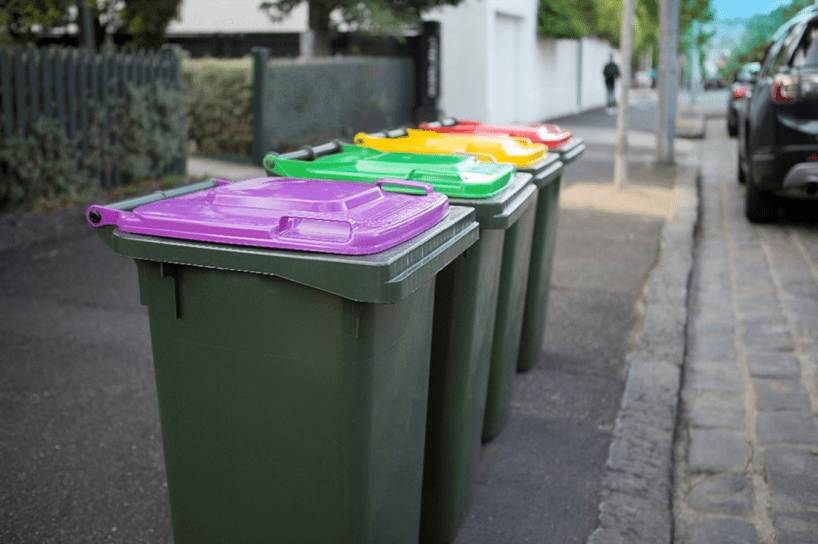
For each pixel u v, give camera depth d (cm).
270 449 221
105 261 717
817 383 466
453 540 312
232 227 208
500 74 2066
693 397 452
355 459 216
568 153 432
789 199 1040
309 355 210
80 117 918
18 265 696
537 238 443
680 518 334
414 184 255
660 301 611
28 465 365
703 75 7094
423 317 244
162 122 1038
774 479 357
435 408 293
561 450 385
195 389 224
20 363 483
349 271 196
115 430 401
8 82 814
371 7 1445
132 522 323
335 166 305
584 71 3166
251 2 1764
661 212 950
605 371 482
